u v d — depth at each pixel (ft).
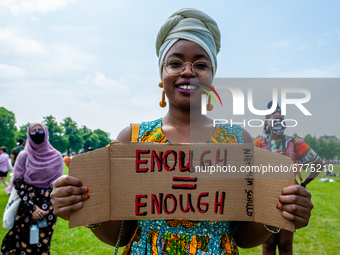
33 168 10.04
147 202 3.86
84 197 3.55
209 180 3.87
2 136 186.09
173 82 4.26
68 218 3.56
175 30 4.31
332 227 14.67
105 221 3.86
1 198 23.13
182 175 3.89
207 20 4.51
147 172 3.90
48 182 10.19
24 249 9.77
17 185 9.93
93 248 12.55
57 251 12.17
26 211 9.87
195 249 3.76
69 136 262.06
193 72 4.17
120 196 3.86
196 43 4.22
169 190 3.87
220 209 3.83
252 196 3.84
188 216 3.81
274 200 3.61
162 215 3.83
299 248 12.10
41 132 10.52
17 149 22.65
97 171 3.77
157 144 3.93
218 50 4.90
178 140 4.23
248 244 4.39
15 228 9.85
